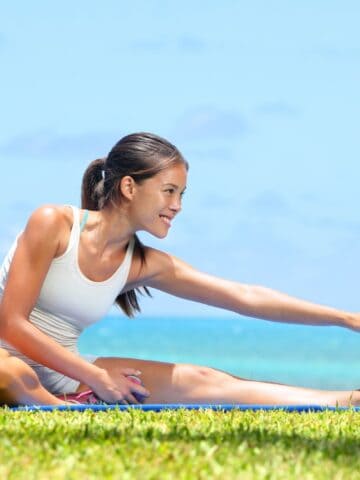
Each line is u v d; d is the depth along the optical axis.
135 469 3.88
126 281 7.08
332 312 7.20
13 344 6.62
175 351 50.84
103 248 6.86
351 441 4.67
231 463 4.00
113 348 52.84
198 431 4.86
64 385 6.99
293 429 5.06
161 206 6.77
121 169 6.75
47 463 3.98
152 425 5.11
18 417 5.51
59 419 5.33
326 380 33.56
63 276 6.80
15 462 3.99
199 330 62.84
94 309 6.98
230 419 5.48
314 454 4.26
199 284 7.25
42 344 6.56
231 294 7.21
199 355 48.72
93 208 7.03
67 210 6.84
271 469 3.93
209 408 6.20
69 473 3.79
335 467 4.02
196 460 4.04
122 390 6.63
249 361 45.06
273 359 45.78
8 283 6.65
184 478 3.73
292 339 54.81
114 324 65.75
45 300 6.88
